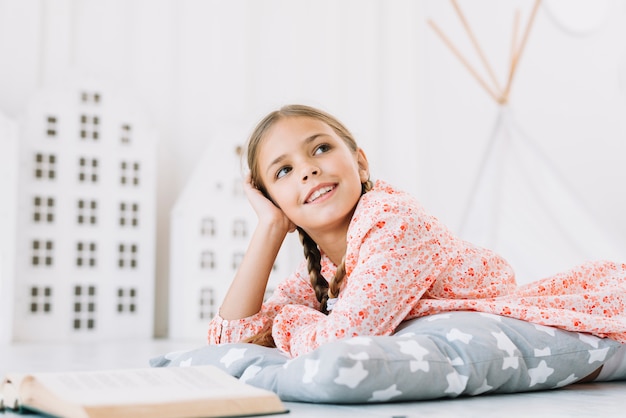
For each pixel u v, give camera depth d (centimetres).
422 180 402
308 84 410
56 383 78
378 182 129
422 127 405
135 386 78
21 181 338
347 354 87
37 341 333
